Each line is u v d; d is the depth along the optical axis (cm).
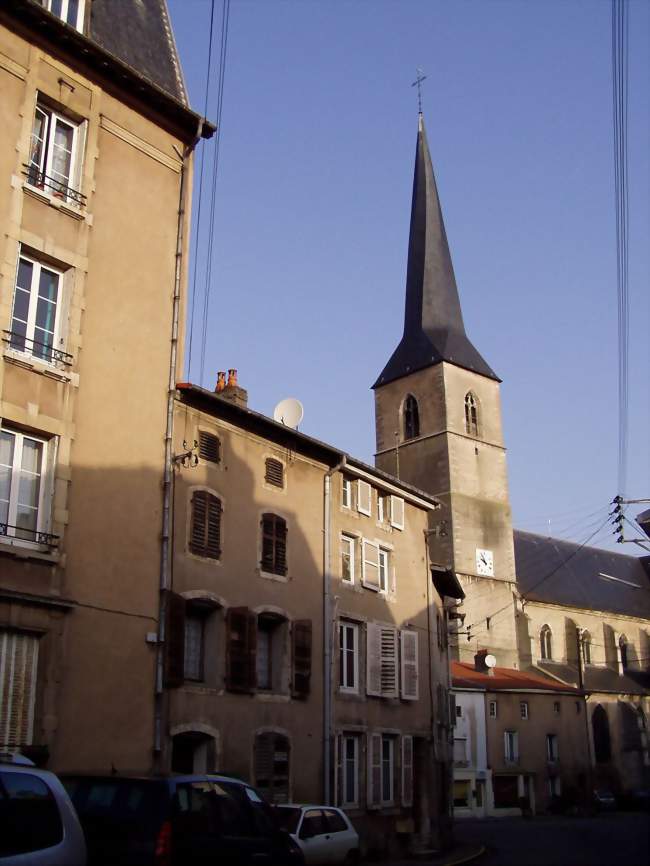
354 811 2347
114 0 2034
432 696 2850
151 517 1828
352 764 2411
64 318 1742
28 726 1524
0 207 1650
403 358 6894
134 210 1927
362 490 2658
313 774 2202
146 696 1728
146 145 1988
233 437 2147
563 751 5778
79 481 1689
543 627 6869
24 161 1711
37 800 904
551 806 5509
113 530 1736
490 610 6162
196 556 1955
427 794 2733
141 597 1764
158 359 1917
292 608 2242
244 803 1132
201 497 1997
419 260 7181
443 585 3247
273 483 2267
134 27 2058
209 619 2002
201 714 1889
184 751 1886
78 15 1906
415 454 6575
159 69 2073
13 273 1648
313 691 2256
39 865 869
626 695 6731
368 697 2505
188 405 2011
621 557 8419
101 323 1802
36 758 1501
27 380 1638
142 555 1788
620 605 7694
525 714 5609
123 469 1786
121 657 1697
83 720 1600
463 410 6588
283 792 2081
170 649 1784
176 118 2045
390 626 2673
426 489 6419
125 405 1819
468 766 5122
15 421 1598
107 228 1856
